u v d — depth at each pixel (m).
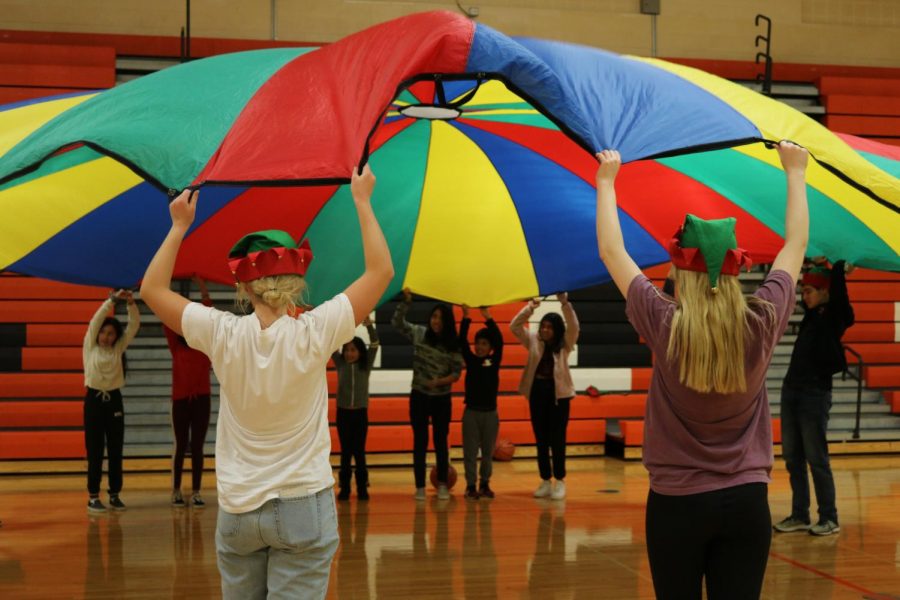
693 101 4.18
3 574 6.68
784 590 6.29
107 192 5.46
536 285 7.42
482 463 9.91
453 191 6.93
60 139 3.91
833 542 7.73
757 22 14.28
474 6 14.43
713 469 3.04
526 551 7.44
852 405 13.69
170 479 11.09
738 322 3.01
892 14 15.75
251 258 3.13
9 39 13.31
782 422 8.17
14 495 10.02
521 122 6.05
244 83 4.15
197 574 6.69
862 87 15.20
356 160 3.31
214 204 5.99
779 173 5.42
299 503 3.05
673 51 15.02
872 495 10.10
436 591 6.26
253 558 3.15
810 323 7.96
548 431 9.91
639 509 9.26
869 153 5.13
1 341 12.44
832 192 5.24
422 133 6.33
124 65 13.45
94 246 5.81
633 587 6.38
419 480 9.81
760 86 15.02
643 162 6.00
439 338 9.85
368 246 3.23
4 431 11.49
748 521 3.04
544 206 6.96
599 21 14.78
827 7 15.56
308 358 3.07
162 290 3.21
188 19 12.96
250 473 3.05
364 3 14.14
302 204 6.45
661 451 3.12
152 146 3.76
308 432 3.12
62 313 12.60
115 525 8.43
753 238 6.52
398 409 12.77
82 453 11.46
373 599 6.07
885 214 5.25
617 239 3.30
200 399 9.50
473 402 9.84
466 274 7.38
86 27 13.52
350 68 3.89
